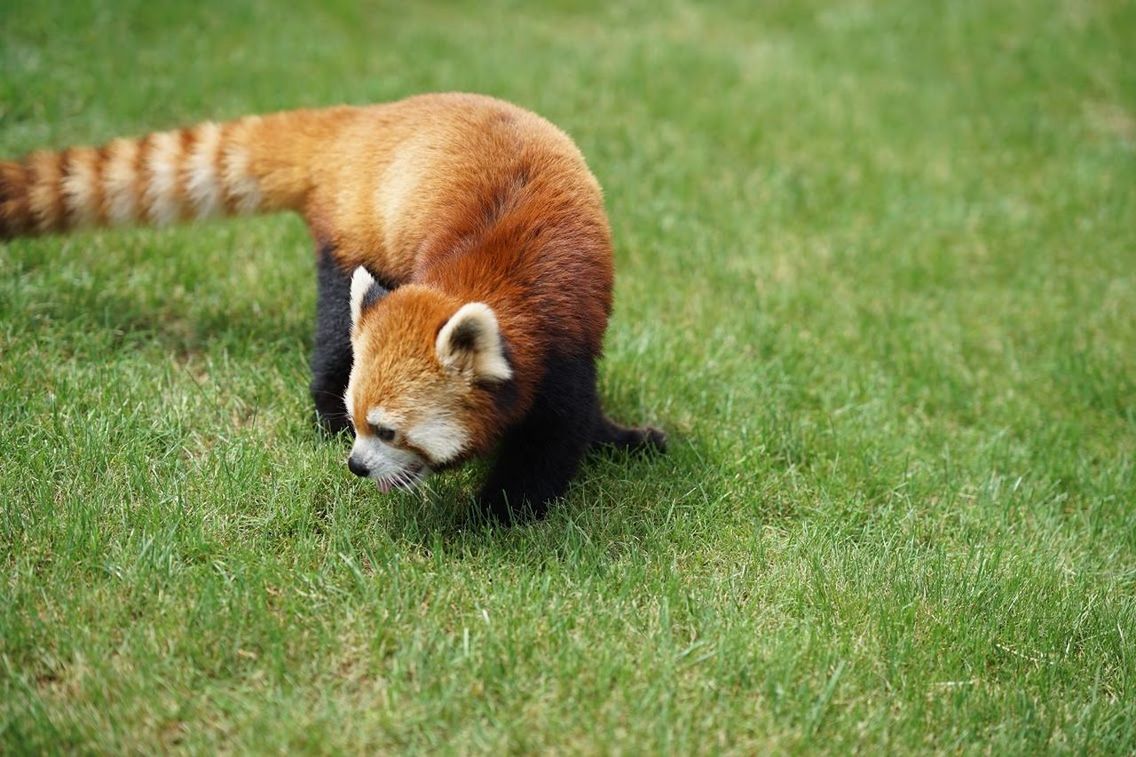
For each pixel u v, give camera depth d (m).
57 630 4.07
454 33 11.38
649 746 3.81
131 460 4.99
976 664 4.52
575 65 10.72
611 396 6.12
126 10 10.25
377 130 5.48
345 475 5.07
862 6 13.05
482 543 4.78
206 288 6.66
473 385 4.33
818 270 7.93
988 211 8.98
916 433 6.23
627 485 5.36
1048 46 11.96
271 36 10.46
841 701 4.15
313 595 4.36
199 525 4.65
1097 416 6.72
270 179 5.72
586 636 4.29
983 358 7.18
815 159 9.53
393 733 3.79
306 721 3.79
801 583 4.78
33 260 6.55
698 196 8.66
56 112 8.33
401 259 5.17
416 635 4.16
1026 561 5.14
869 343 7.07
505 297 4.55
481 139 5.16
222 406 5.56
